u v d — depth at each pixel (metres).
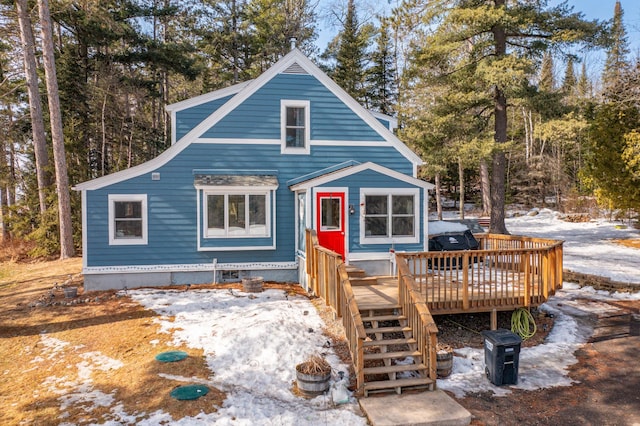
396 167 14.38
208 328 9.16
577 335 9.90
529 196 41.28
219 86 32.00
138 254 12.69
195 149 13.09
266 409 6.25
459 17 18.11
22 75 23.27
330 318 9.66
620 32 22.91
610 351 8.96
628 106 20.45
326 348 8.27
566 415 6.48
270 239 13.33
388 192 12.53
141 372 7.28
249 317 9.59
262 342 8.28
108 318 9.98
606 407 6.72
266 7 32.06
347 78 34.91
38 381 7.11
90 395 6.56
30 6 20.94
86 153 24.52
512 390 7.29
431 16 19.62
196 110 14.22
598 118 21.52
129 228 12.67
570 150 42.62
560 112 18.86
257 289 11.83
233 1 30.42
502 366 7.41
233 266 13.23
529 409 6.65
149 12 26.09
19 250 21.03
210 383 6.93
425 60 19.98
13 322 9.92
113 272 12.52
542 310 11.55
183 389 6.66
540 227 29.08
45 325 9.70
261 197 13.29
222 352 8.02
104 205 12.47
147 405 6.22
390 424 5.93
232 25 31.17
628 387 7.39
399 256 8.96
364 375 7.46
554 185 40.03
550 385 7.47
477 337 9.59
